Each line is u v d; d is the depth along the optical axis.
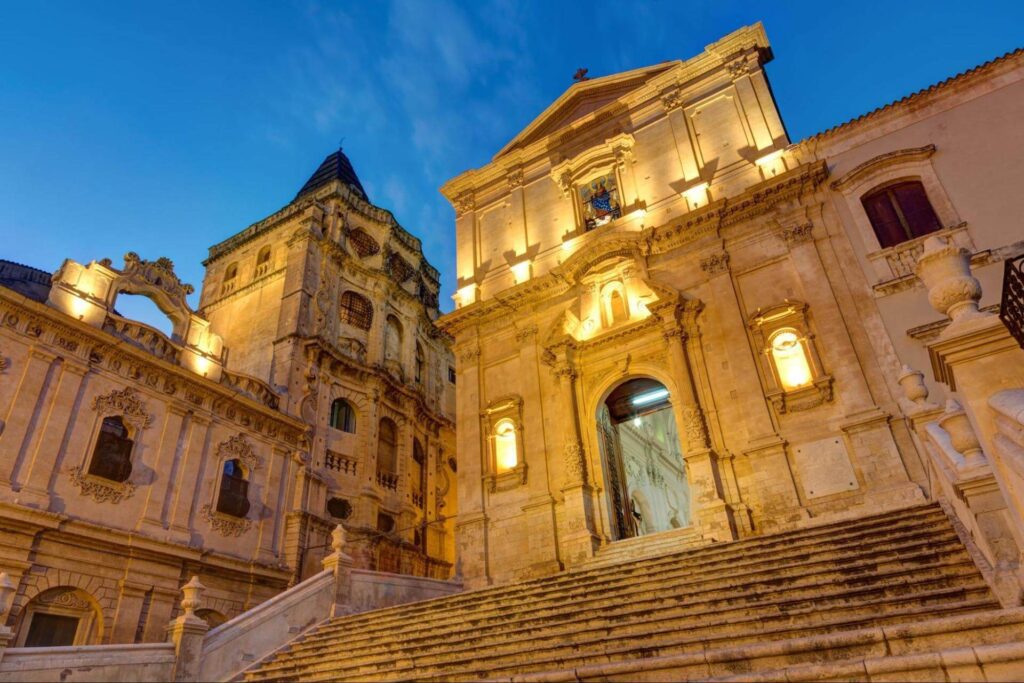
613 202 23.38
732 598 9.00
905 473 14.55
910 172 17.56
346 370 29.56
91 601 17.44
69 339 19.08
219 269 34.53
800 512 15.23
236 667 11.88
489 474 20.20
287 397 26.19
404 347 34.78
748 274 18.89
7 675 8.93
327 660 11.18
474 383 22.30
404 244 38.31
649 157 22.94
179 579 19.45
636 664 6.41
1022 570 5.86
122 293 22.03
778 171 19.89
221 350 24.31
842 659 5.70
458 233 26.38
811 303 17.39
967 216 16.28
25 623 16.11
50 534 16.92
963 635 5.40
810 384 16.47
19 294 17.98
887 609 7.34
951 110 17.86
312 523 24.50
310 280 30.27
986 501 6.68
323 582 14.60
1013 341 5.25
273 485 23.80
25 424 17.38
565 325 20.75
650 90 24.00
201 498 21.05
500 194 26.34
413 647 10.55
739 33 22.48
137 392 20.38
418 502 31.55
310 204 32.97
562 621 9.89
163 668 10.77
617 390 20.59
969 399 5.32
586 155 24.02
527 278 23.45
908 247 16.69
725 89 22.34
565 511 18.25
